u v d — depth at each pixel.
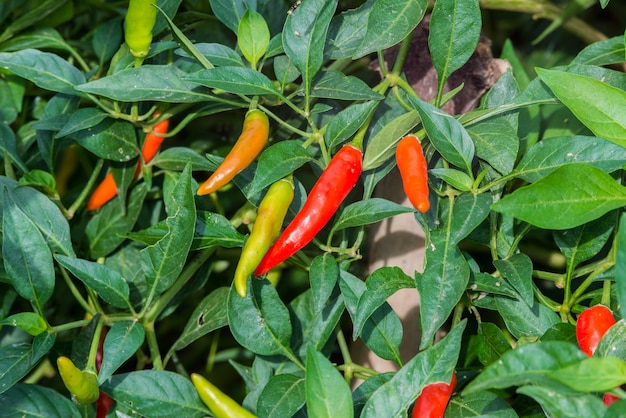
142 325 0.51
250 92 0.49
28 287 0.51
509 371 0.41
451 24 0.50
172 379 0.50
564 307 0.50
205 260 0.56
